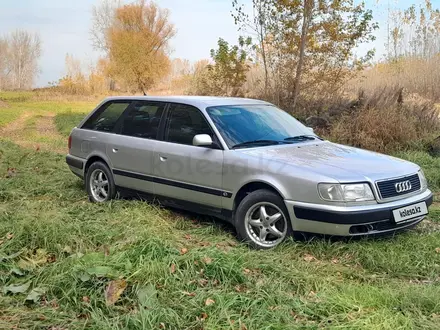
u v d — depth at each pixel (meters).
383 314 3.43
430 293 3.78
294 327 3.24
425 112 13.38
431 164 9.75
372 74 22.89
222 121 5.66
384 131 11.49
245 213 5.10
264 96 15.88
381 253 4.61
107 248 4.56
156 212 6.01
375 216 4.64
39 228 4.86
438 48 26.16
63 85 53.91
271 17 15.41
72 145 7.42
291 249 4.73
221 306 3.49
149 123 6.28
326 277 4.18
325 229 4.64
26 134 17.11
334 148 5.74
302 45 15.09
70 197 7.12
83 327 3.29
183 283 3.87
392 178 4.89
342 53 15.36
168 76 57.09
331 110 13.61
